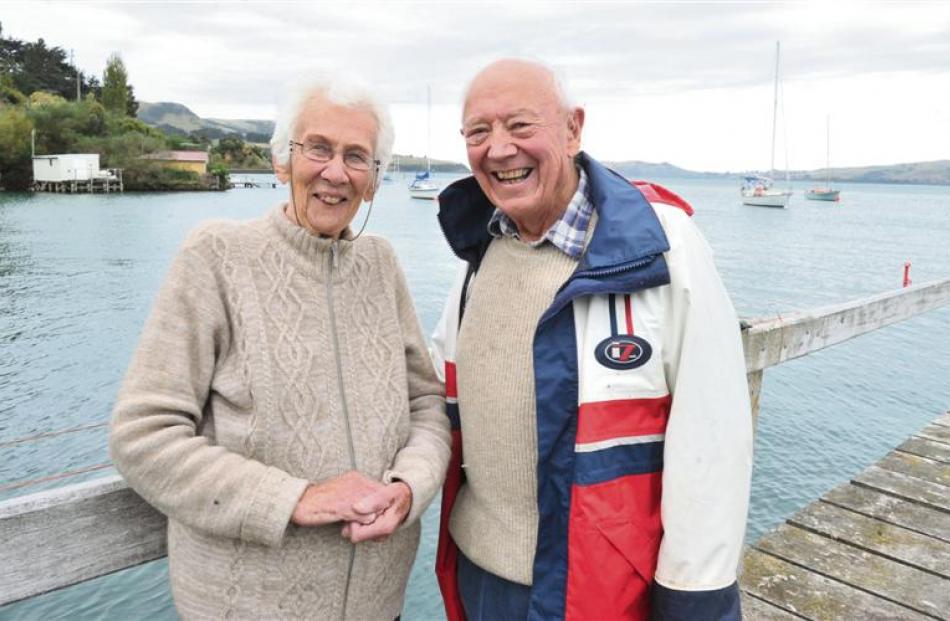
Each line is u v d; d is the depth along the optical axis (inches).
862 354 575.5
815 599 105.6
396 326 65.6
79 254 1250.0
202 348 54.7
